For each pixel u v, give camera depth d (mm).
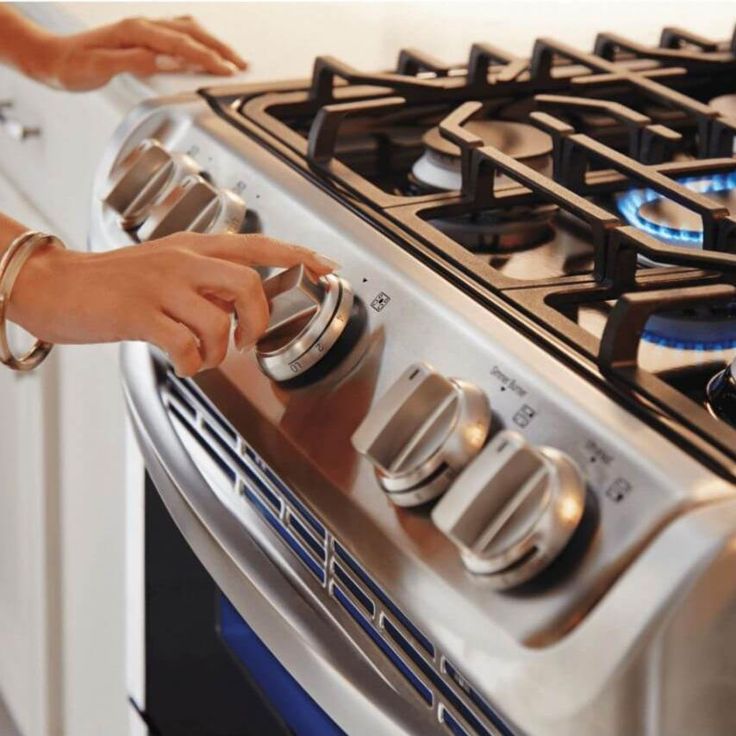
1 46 1429
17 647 1807
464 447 750
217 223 1018
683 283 880
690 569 640
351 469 828
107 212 1171
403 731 769
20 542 1720
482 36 1512
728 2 1631
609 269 885
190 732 1271
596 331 890
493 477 705
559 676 668
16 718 1887
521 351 791
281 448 877
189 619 1220
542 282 883
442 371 819
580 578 689
